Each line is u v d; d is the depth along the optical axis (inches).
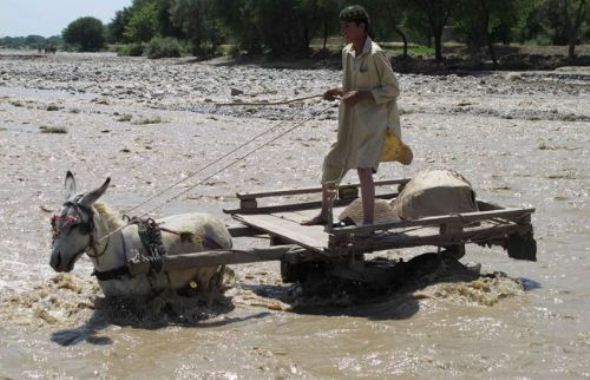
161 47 4574.3
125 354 285.0
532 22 3973.9
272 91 1755.7
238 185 668.7
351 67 364.8
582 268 415.5
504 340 302.0
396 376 267.9
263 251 351.9
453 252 390.3
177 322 325.7
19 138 952.3
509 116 1230.3
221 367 273.4
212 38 4306.1
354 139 366.3
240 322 327.0
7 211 546.6
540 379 264.7
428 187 388.2
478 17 2819.9
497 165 783.1
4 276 385.4
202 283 355.6
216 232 362.6
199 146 908.6
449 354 287.1
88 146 895.7
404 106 1364.4
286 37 3577.8
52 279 371.6
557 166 777.6
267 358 281.3
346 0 3006.9
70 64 3555.6
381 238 357.4
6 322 314.2
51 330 308.3
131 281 330.3
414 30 3257.9
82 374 266.8
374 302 361.7
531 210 386.9
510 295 358.6
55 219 308.0
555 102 1478.8
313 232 381.1
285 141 957.2
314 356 286.4
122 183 672.4
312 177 712.4
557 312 337.1
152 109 1378.0
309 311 350.0
